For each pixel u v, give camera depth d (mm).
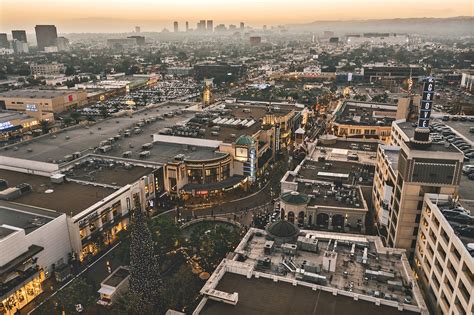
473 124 196625
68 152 183750
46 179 155125
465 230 83938
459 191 115875
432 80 102562
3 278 101062
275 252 97312
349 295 79125
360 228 125188
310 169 156125
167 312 91875
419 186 103188
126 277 108938
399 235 108812
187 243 120500
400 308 75250
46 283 114000
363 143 189375
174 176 165375
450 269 83188
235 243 115438
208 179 171250
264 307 76062
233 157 180375
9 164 169750
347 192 136375
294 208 126250
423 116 105250
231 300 76000
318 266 88062
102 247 133500
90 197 138500
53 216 122250
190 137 194000
